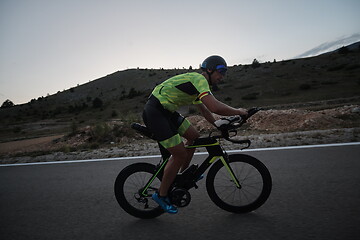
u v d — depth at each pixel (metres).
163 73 132.88
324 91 51.97
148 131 2.48
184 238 2.21
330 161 3.97
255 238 2.10
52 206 3.16
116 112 73.94
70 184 3.96
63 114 97.25
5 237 2.46
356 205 2.53
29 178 4.55
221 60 2.39
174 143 2.38
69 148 7.63
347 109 9.19
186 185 2.54
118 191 2.66
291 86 62.62
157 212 2.63
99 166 4.91
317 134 5.87
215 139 2.50
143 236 2.31
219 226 2.36
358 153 4.27
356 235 2.03
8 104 146.00
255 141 5.88
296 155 4.46
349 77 62.75
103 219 2.71
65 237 2.39
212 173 2.58
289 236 2.09
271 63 100.44
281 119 9.19
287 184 3.21
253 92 62.62
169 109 2.46
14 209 3.17
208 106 2.24
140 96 98.06
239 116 2.32
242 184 2.62
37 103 133.75
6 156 7.63
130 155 5.69
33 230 2.57
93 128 10.05
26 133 45.69
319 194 2.85
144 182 2.74
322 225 2.21
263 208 2.63
